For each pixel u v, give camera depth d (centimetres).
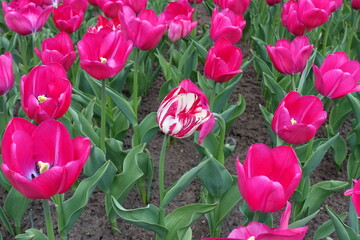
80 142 120
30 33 177
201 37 235
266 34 235
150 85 215
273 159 121
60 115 136
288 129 135
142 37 155
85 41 149
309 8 180
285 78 199
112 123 179
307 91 196
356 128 173
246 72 245
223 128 152
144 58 209
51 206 172
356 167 180
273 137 177
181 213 146
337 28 244
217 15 173
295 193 161
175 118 130
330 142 154
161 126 131
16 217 159
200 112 130
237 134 201
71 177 118
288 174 121
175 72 204
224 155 166
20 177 115
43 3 205
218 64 151
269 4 215
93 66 143
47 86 137
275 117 137
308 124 139
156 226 141
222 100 173
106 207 162
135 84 168
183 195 178
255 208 120
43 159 122
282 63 157
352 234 138
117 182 158
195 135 163
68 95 134
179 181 138
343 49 226
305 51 154
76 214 146
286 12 191
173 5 190
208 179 150
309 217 140
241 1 193
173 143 195
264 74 186
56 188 118
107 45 150
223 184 150
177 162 189
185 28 181
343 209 176
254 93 227
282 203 119
